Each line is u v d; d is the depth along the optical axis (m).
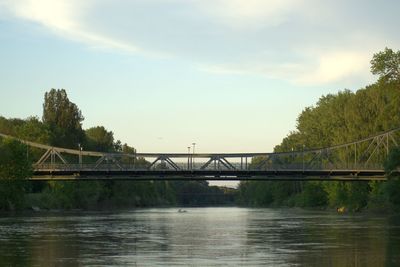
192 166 131.75
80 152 138.88
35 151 172.12
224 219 114.56
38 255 48.72
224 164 131.25
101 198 192.50
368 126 145.50
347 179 128.25
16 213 133.50
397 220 100.75
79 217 116.88
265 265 42.66
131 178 134.62
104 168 135.00
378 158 132.50
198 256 47.94
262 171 129.62
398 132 132.75
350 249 52.47
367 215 124.81
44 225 87.56
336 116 175.12
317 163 134.62
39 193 163.50
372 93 151.00
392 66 118.88
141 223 97.00
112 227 84.31
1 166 132.88
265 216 129.75
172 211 180.12
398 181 111.19
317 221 100.44
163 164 132.38
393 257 46.84
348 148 149.38
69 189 169.50
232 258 46.53
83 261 45.03
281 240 61.69
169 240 62.25
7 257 47.44
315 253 49.66
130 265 42.88
